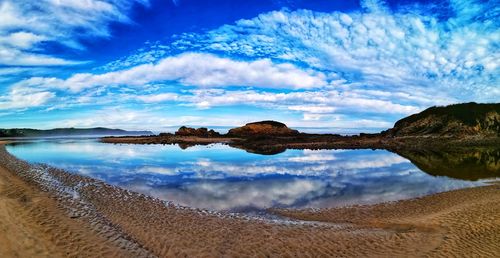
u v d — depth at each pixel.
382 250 9.48
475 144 48.66
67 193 16.88
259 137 63.91
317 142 56.03
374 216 13.21
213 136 82.38
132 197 16.25
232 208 14.40
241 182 20.59
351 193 17.30
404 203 15.06
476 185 18.45
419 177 22.09
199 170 25.89
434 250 9.14
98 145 61.41
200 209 14.16
